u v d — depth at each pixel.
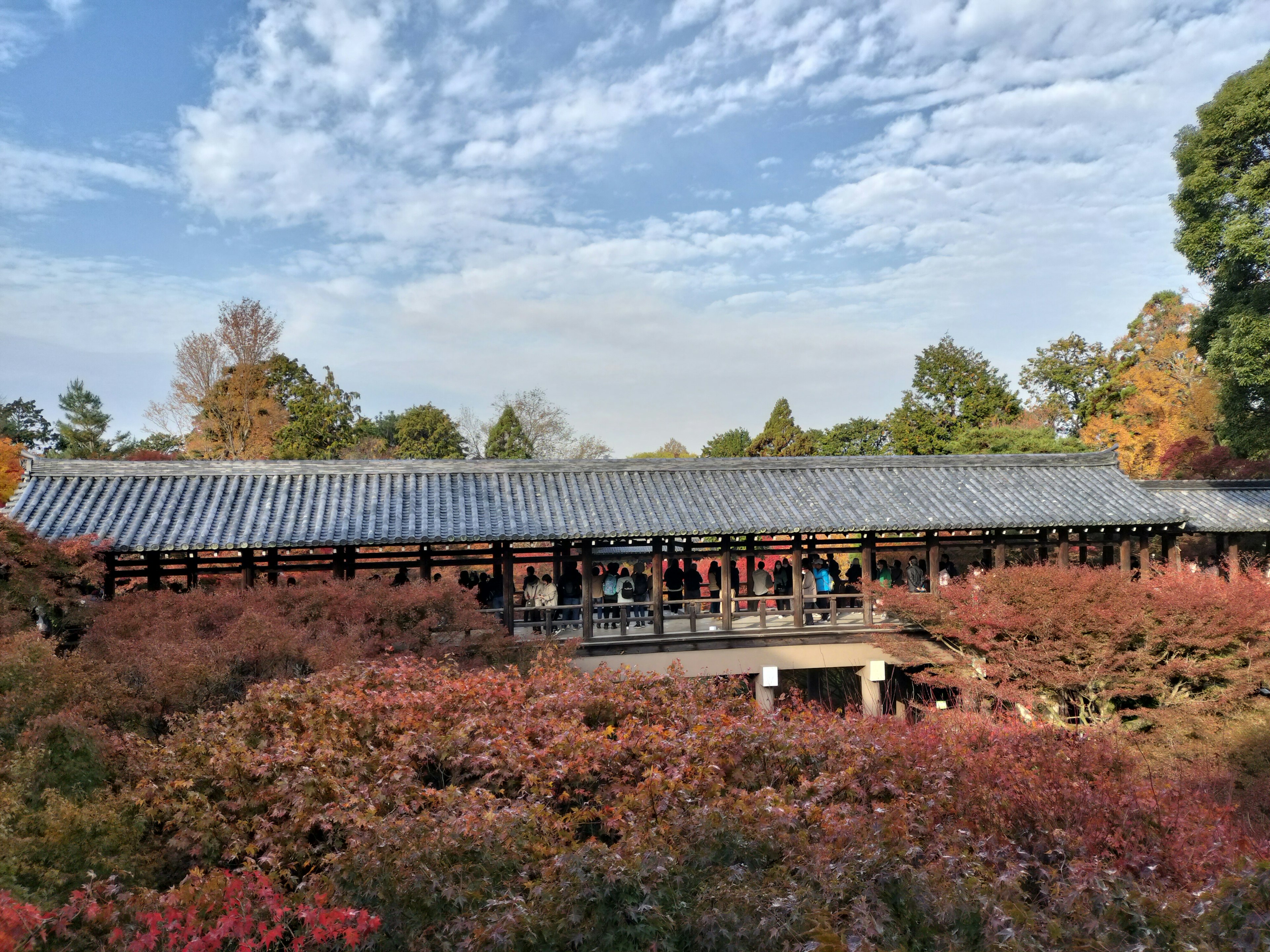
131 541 17.44
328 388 55.44
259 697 9.99
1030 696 17.38
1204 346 26.94
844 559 34.03
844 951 5.72
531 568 21.22
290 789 8.48
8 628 13.01
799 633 21.12
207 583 19.00
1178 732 16.20
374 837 7.31
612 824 7.89
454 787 8.32
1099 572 18.81
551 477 21.64
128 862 7.57
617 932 6.11
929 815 7.88
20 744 8.14
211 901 6.28
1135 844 7.56
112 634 13.54
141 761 8.94
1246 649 16.95
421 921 6.44
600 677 11.41
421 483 20.80
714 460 22.62
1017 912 6.39
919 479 23.03
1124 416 50.12
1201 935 6.14
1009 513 21.47
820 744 9.30
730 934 5.93
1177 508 22.33
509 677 11.60
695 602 20.89
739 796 8.17
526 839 7.52
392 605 15.26
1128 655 17.00
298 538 18.20
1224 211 24.47
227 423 49.41
